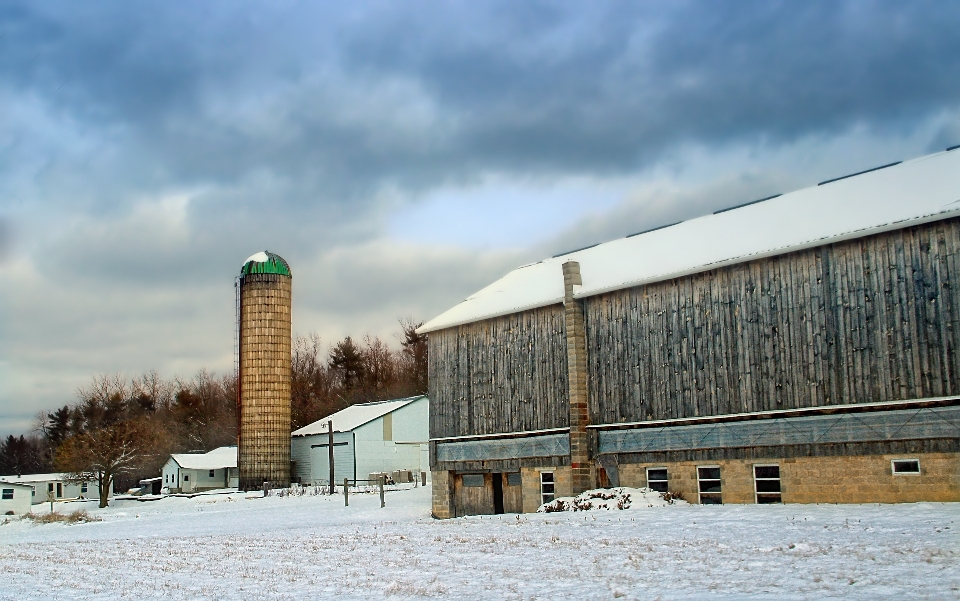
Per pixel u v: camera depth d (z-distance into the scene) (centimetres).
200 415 12119
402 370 11300
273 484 6912
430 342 3881
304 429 7769
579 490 3111
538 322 3384
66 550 2883
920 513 2080
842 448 2497
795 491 2584
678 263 2941
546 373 3325
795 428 2598
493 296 3738
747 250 2734
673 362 2923
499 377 3528
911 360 2377
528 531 2372
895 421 2398
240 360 7106
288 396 7088
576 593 1372
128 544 2991
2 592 1814
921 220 2347
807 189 2986
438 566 1791
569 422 3209
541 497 3328
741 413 2722
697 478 2828
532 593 1396
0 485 6944
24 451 13675
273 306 7062
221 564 2097
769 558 1608
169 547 2716
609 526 2341
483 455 3569
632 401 3030
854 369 2484
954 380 2295
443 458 3744
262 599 1502
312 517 4109
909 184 2581
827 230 2569
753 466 2694
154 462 10150
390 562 1911
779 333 2658
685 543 1883
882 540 1725
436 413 3800
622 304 3098
